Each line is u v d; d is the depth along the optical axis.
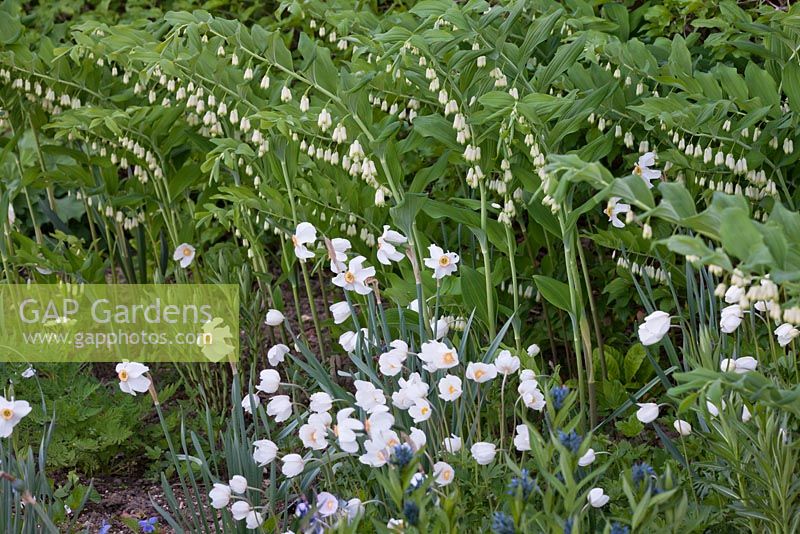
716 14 3.82
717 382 2.01
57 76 3.95
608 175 2.00
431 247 2.99
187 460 2.67
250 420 3.65
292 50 5.02
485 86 3.11
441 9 3.12
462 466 2.54
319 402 2.62
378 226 3.65
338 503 2.45
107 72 4.13
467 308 3.28
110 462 3.45
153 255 4.39
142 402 3.50
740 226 1.77
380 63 3.33
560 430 2.13
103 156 4.04
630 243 3.39
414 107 3.54
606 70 3.33
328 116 3.17
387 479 2.22
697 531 2.38
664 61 3.58
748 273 1.95
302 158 3.66
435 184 4.29
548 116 2.93
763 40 3.46
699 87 3.18
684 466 2.66
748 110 3.12
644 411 2.57
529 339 3.90
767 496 2.50
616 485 2.54
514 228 4.25
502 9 2.98
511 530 1.94
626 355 3.61
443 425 2.83
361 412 2.78
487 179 3.31
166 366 4.14
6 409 2.61
